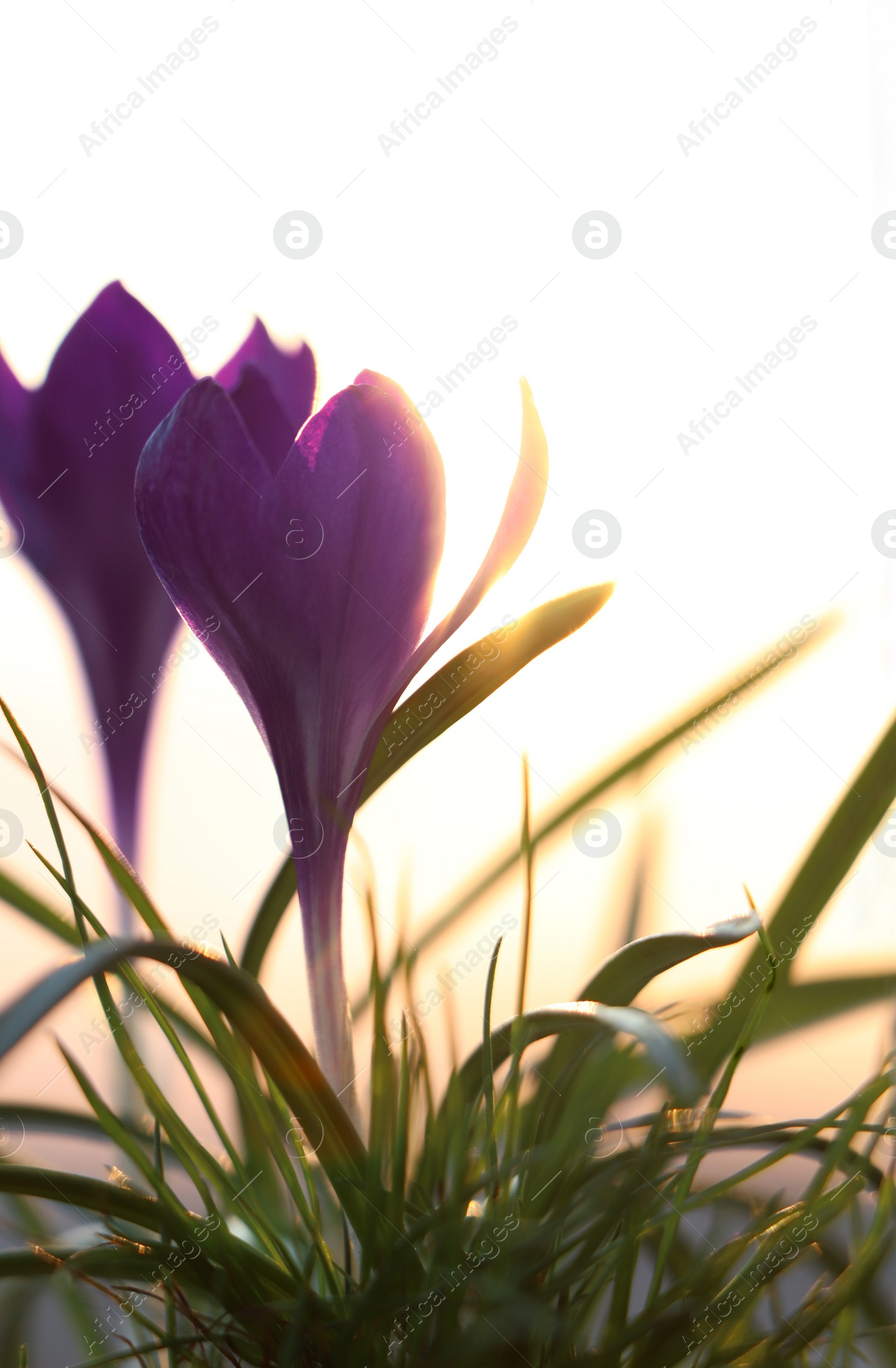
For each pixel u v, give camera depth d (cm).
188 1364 35
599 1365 32
